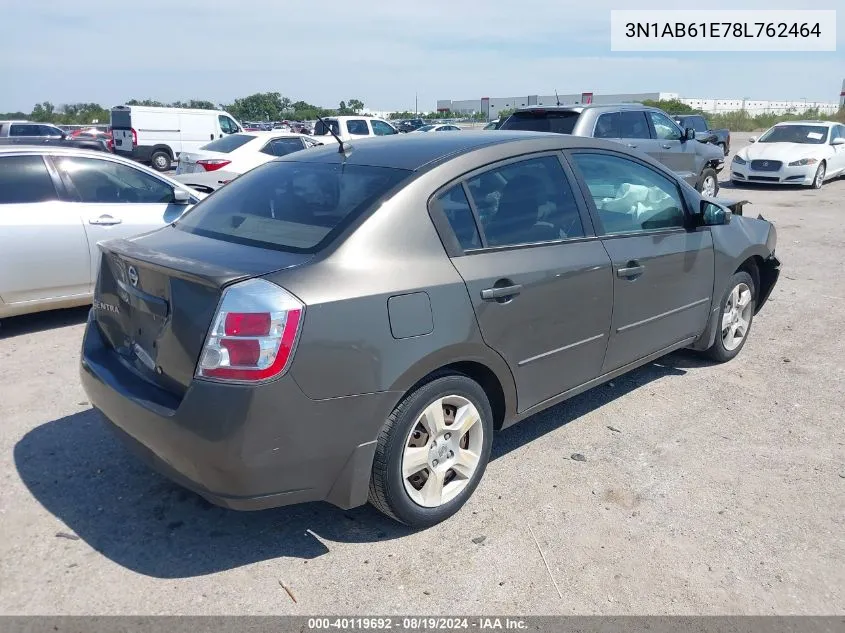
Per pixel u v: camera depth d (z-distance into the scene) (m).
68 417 4.32
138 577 2.89
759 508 3.42
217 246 3.11
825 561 3.03
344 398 2.77
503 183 3.49
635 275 4.02
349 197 3.17
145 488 3.54
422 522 3.18
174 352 2.80
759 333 6.08
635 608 2.75
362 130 18.86
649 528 3.25
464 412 3.25
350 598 2.79
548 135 3.92
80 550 3.05
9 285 5.78
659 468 3.79
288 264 2.81
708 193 13.52
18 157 5.89
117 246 3.25
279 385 2.61
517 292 3.32
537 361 3.54
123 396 2.93
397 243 3.00
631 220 4.13
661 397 4.71
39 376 5.00
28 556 3.00
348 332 2.74
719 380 5.01
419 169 3.26
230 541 3.14
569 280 3.59
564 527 3.25
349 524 3.28
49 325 6.27
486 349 3.23
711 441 4.09
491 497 3.50
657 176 4.41
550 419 4.39
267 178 3.72
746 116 50.59
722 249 4.82
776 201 14.59
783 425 4.30
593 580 2.90
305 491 2.80
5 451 3.89
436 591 2.83
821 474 3.73
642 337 4.23
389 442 2.95
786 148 16.62
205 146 13.62
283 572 2.94
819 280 7.98
